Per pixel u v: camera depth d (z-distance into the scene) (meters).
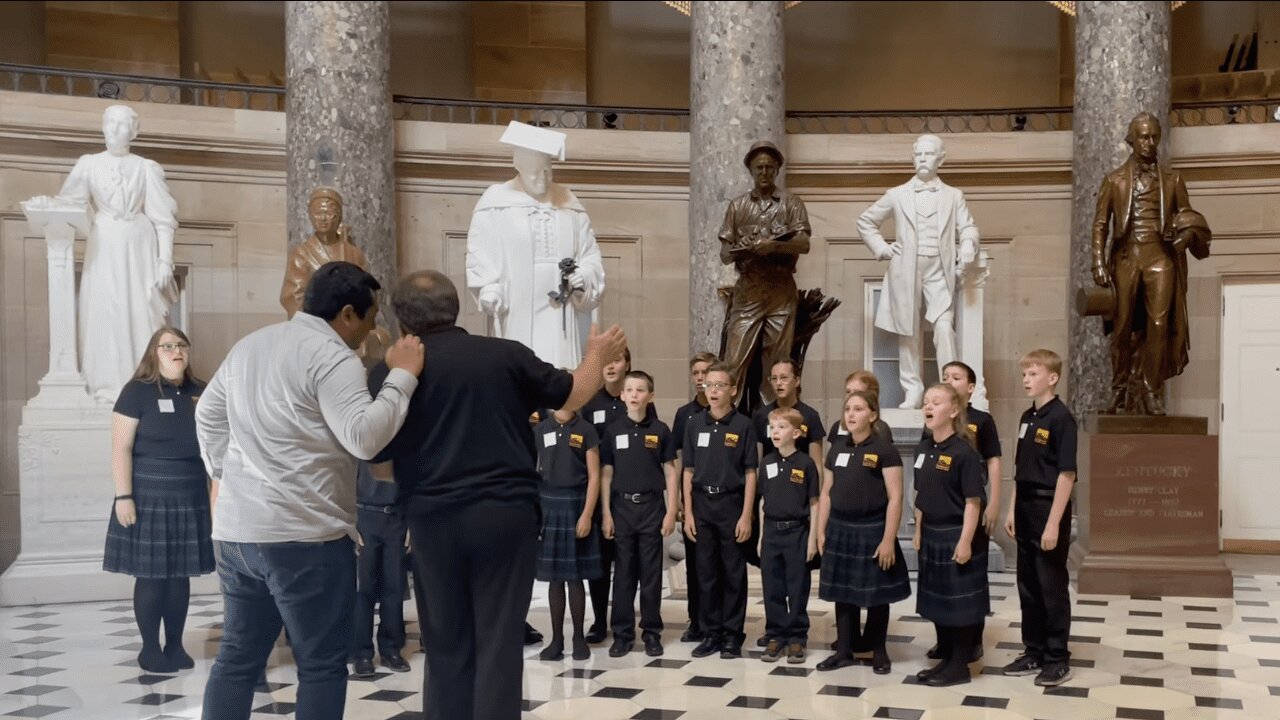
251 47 16.03
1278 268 11.34
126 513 5.29
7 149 9.79
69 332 6.01
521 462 3.96
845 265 12.61
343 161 10.60
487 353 3.96
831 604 8.27
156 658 5.08
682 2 14.06
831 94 15.59
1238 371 10.23
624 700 5.69
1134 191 9.04
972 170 12.47
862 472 6.26
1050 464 6.24
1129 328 9.07
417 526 3.88
